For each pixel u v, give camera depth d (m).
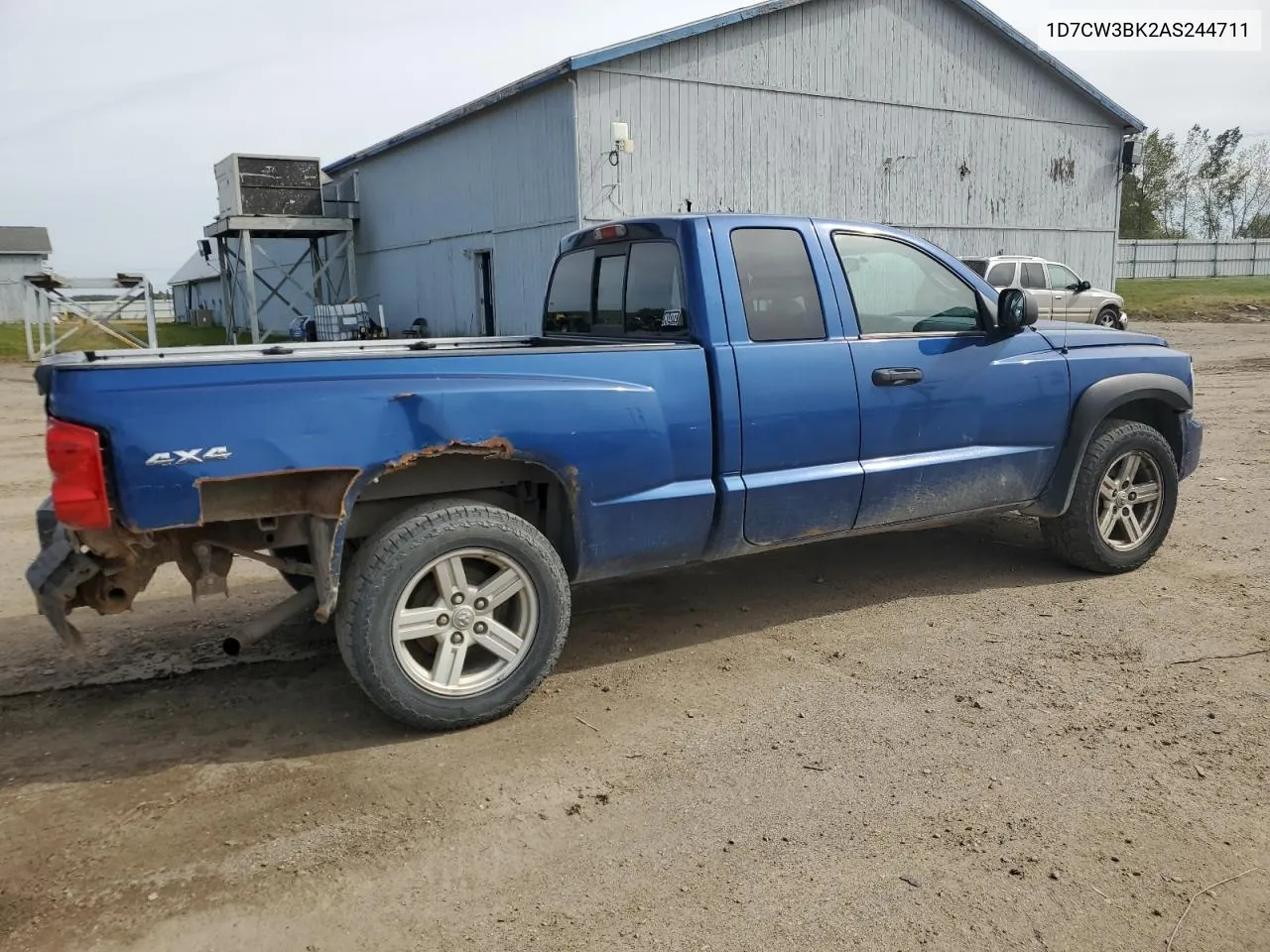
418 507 3.63
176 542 3.44
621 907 2.61
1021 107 22.80
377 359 3.47
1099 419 5.19
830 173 19.94
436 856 2.87
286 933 2.53
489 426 3.62
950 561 5.76
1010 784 3.21
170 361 3.27
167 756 3.53
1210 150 64.69
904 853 2.84
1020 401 4.98
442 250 22.22
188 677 4.26
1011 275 19.20
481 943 2.48
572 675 4.21
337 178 27.12
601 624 4.85
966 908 2.58
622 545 4.04
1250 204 64.19
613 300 4.82
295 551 3.84
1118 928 2.50
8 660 4.45
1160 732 3.55
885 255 4.73
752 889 2.68
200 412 3.17
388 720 3.81
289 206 24.78
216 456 3.19
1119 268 44.53
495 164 19.36
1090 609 4.86
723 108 18.25
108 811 3.14
